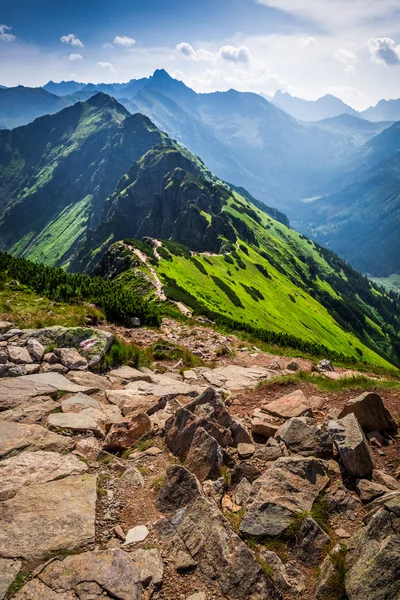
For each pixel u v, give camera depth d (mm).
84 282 27047
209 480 7000
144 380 14008
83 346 14750
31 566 4863
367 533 5242
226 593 4785
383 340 196375
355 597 4574
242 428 8891
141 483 6973
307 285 192000
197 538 5512
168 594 4734
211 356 20734
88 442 8289
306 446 7844
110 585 4637
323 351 28969
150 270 78938
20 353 13211
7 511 5691
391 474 7434
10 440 7828
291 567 5223
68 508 5949
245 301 96562
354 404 9133
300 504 6168
